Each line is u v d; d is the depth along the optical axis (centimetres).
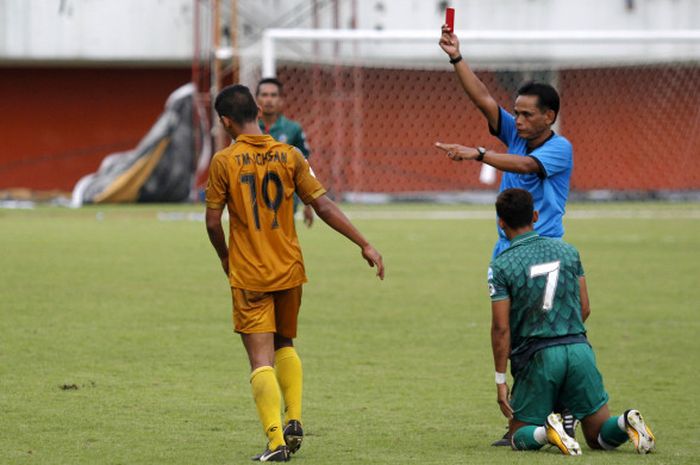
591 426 2092
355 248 6175
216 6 9625
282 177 2091
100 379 2789
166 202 9894
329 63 10338
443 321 3788
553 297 2056
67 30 10119
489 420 2403
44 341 3300
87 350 3175
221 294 4319
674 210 9412
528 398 2070
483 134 10969
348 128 10681
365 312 3969
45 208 9338
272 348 2061
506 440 2161
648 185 11125
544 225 2280
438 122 10962
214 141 9969
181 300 4156
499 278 2058
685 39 8200
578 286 2089
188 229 7181
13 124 10881
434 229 7438
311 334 3519
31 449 2092
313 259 5616
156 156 9800
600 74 11069
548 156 2247
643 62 10562
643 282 4800
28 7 10081
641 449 2003
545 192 2275
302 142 4338
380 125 10894
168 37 10162
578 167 11156
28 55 10106
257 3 10131
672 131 11062
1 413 2405
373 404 2570
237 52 9431
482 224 7888
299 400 2100
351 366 3027
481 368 3009
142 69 10912
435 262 5531
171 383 2753
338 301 4225
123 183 9738
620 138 11119
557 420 2011
